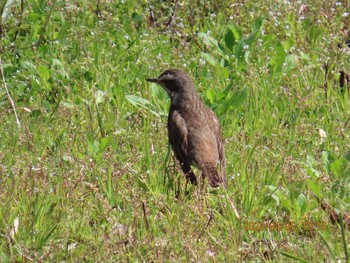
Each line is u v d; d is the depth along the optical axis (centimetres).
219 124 1337
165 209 1142
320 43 1855
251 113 1498
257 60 1730
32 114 1453
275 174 1247
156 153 1320
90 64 1650
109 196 1177
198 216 1134
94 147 1312
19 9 1806
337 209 1173
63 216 1101
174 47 1788
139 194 1183
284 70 1691
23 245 1031
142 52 1719
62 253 1023
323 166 1321
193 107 1325
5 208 1091
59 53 1698
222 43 1825
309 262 1023
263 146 1366
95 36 1752
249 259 1068
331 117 1534
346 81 1656
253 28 1811
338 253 1051
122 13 1897
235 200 1191
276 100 1577
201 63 1695
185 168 1259
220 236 1110
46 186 1172
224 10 1922
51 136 1377
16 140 1341
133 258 1027
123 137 1384
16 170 1225
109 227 1100
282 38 1872
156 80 1366
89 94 1535
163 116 1487
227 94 1512
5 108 1480
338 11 1980
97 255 1022
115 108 1519
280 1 1967
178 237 1072
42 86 1562
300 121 1501
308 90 1605
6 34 1706
